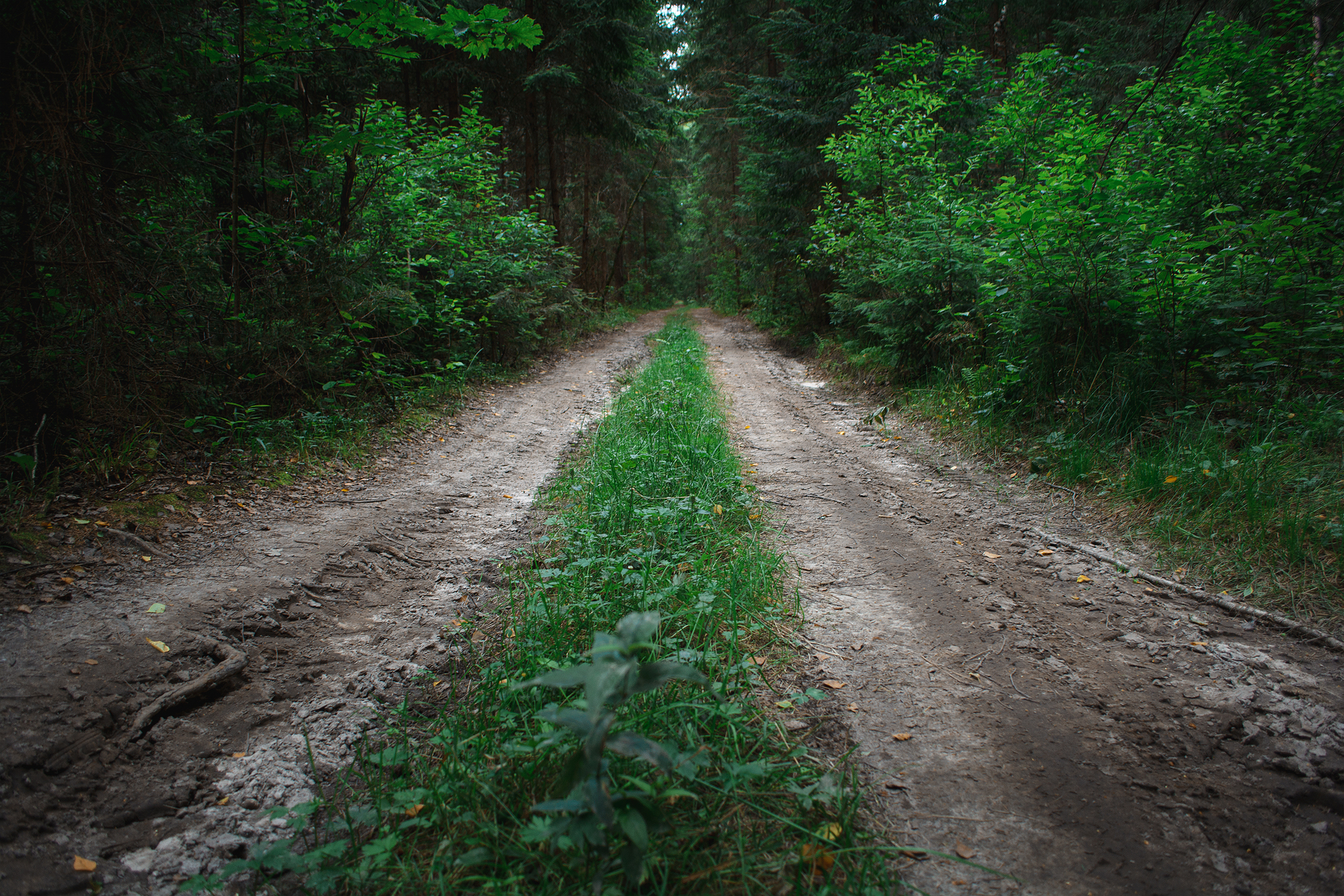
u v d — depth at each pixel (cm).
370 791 228
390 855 196
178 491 477
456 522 497
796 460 656
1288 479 421
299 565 392
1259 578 357
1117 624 335
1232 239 583
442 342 1040
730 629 322
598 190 2567
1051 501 516
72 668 271
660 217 3325
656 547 400
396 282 880
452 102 1612
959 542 448
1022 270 638
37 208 448
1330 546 361
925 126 1020
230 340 627
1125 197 596
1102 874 191
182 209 593
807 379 1157
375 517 488
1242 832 206
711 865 191
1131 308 596
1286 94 696
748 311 2320
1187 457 483
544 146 2292
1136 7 1306
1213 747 244
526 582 386
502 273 1152
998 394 691
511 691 260
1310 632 307
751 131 1394
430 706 278
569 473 604
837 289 1266
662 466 552
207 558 395
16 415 442
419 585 396
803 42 1289
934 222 838
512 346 1223
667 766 149
